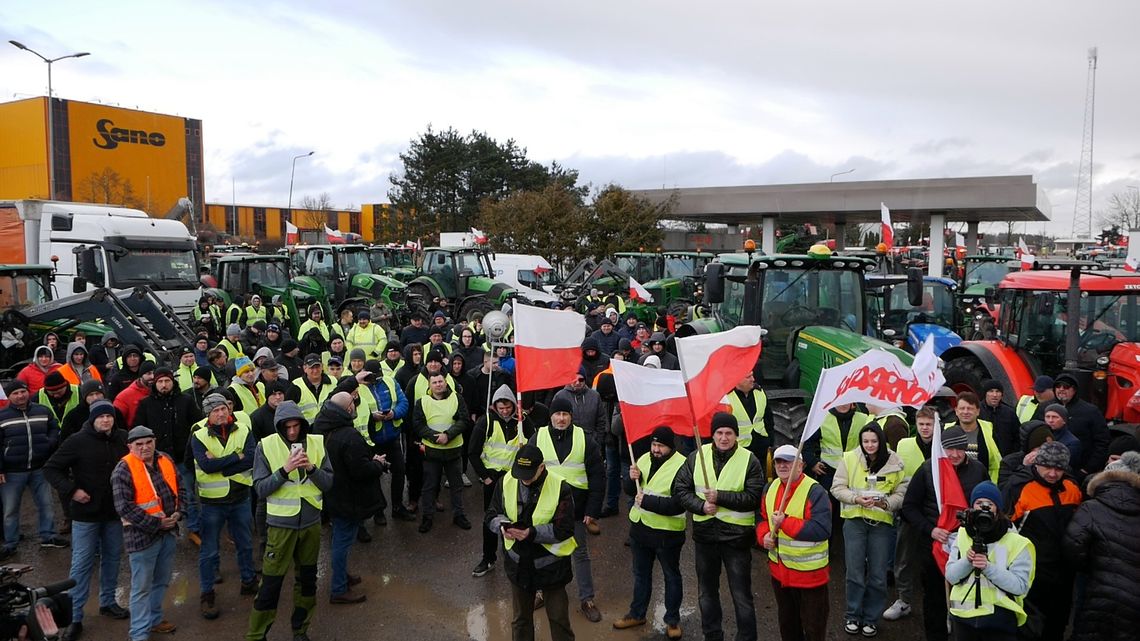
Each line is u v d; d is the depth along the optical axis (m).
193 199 83.00
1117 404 7.92
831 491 6.14
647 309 18.52
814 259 9.55
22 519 8.82
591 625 6.32
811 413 5.43
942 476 5.13
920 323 14.71
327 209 75.06
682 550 7.99
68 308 12.30
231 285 19.55
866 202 29.77
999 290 9.92
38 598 4.08
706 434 7.28
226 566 7.62
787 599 5.44
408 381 9.55
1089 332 8.37
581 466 6.46
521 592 5.39
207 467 6.44
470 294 20.58
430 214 51.09
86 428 6.25
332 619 6.41
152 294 13.41
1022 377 8.91
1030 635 5.00
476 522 8.68
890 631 6.19
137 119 76.19
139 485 5.81
